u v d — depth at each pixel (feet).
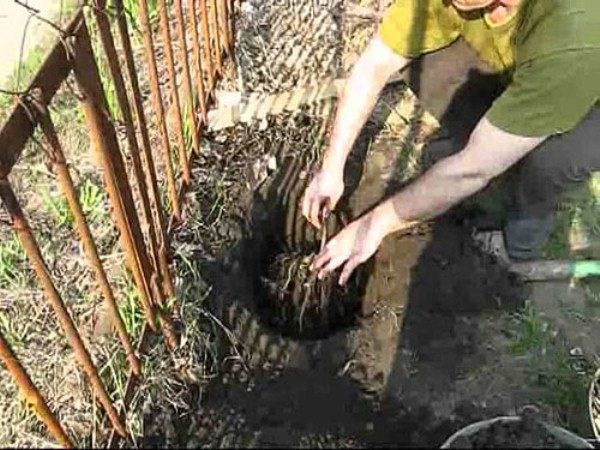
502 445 5.37
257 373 7.27
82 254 7.92
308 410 7.06
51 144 5.21
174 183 7.91
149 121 8.91
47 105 5.14
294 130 9.14
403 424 7.00
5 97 8.64
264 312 7.93
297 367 7.33
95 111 5.64
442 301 7.77
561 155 8.80
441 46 7.72
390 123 9.20
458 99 8.18
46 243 8.00
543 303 7.79
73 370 7.09
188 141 8.66
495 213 8.27
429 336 7.54
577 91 6.31
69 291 7.66
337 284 7.68
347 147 7.80
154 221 7.28
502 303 7.76
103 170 5.86
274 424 6.97
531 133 6.49
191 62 9.40
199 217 8.26
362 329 7.61
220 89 9.53
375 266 8.00
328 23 10.41
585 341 7.52
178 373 7.16
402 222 7.13
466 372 7.32
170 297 7.38
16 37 9.90
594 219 8.30
